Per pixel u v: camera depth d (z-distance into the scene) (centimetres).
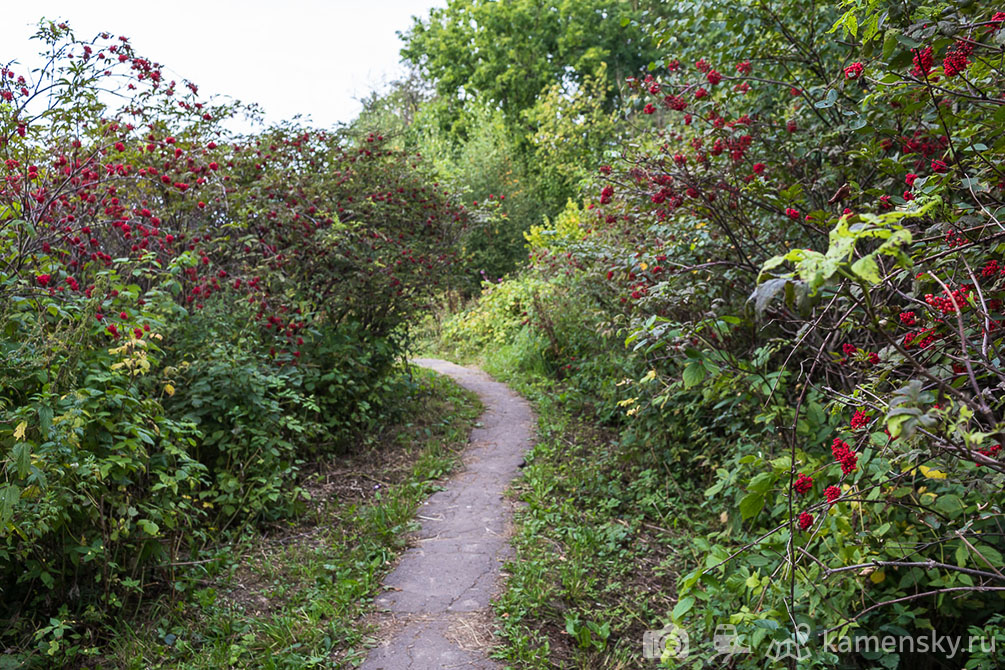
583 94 1753
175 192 570
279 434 504
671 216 472
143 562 361
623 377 688
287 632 335
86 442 334
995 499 260
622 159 466
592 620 362
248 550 422
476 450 657
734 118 507
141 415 362
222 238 558
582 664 324
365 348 703
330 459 586
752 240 424
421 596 380
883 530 262
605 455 610
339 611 355
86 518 336
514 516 491
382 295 716
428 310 831
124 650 313
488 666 316
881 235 138
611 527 468
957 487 277
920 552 282
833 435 366
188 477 378
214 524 439
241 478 455
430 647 330
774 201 396
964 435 166
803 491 228
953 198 299
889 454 255
